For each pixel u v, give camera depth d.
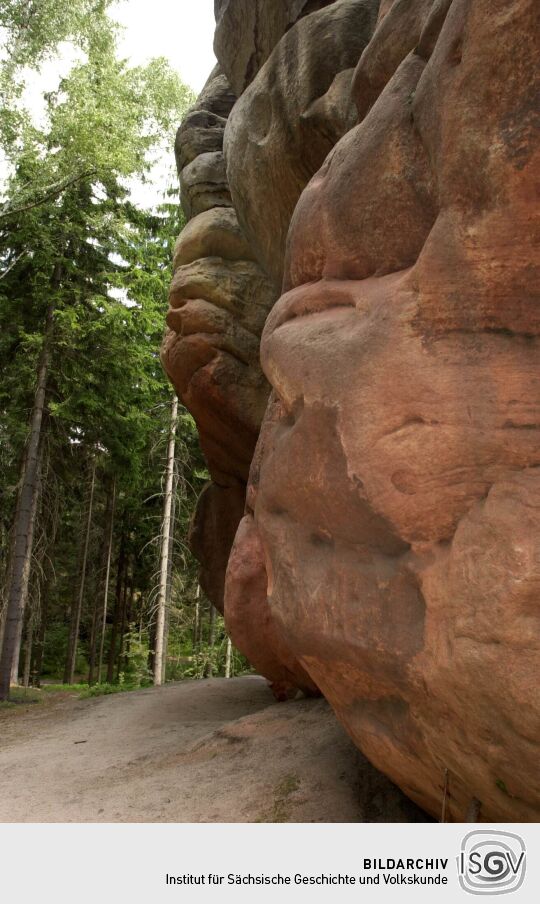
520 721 2.95
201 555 12.33
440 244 3.43
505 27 3.18
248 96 8.00
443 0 3.86
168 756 7.37
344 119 6.41
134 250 16.86
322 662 4.07
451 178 3.41
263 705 10.54
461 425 3.27
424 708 3.51
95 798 6.29
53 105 15.63
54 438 17.70
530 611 2.87
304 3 7.74
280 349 4.23
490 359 3.28
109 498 23.62
